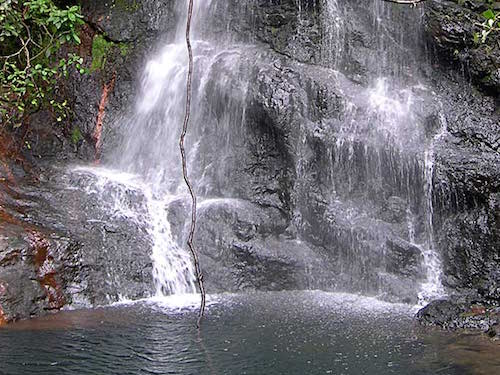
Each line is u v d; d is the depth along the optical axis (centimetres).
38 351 628
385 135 937
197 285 860
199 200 945
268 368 600
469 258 852
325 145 944
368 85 1023
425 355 629
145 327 705
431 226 899
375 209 924
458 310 732
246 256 884
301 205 936
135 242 855
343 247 902
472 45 980
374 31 1056
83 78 1081
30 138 1032
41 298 744
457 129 948
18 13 909
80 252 802
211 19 1130
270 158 980
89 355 622
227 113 1015
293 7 1087
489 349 641
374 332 697
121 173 1037
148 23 1109
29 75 924
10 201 864
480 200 866
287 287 884
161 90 1073
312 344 660
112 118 1080
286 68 1006
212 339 672
